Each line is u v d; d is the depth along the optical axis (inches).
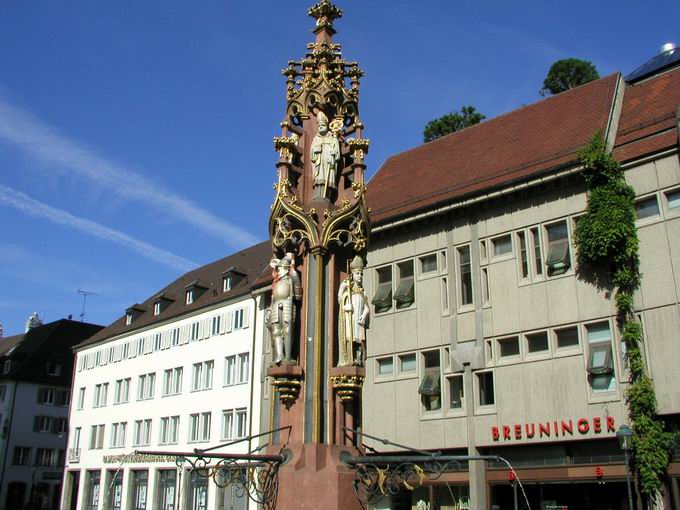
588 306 1001.5
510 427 1039.6
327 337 532.1
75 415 2305.6
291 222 556.4
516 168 1141.1
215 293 1893.5
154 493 1852.9
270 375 522.9
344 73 614.2
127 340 2139.5
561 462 994.1
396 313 1220.5
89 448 2185.0
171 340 1931.6
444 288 1173.1
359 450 516.7
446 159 1393.9
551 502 994.1
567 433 980.6
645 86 1187.9
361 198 565.3
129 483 1959.9
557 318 1029.2
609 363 960.3
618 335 965.2
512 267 1096.8
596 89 1256.8
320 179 578.2
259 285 1610.5
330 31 629.0
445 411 1119.6
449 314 1150.3
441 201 1179.9
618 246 972.6
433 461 454.9
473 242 1147.9
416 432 1143.6
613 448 949.2
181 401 1829.5
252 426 1549.0
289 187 568.4
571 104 1272.1
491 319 1099.9
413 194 1317.7
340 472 486.3
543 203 1079.6
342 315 535.5
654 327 935.7
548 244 1069.1
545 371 1025.5
